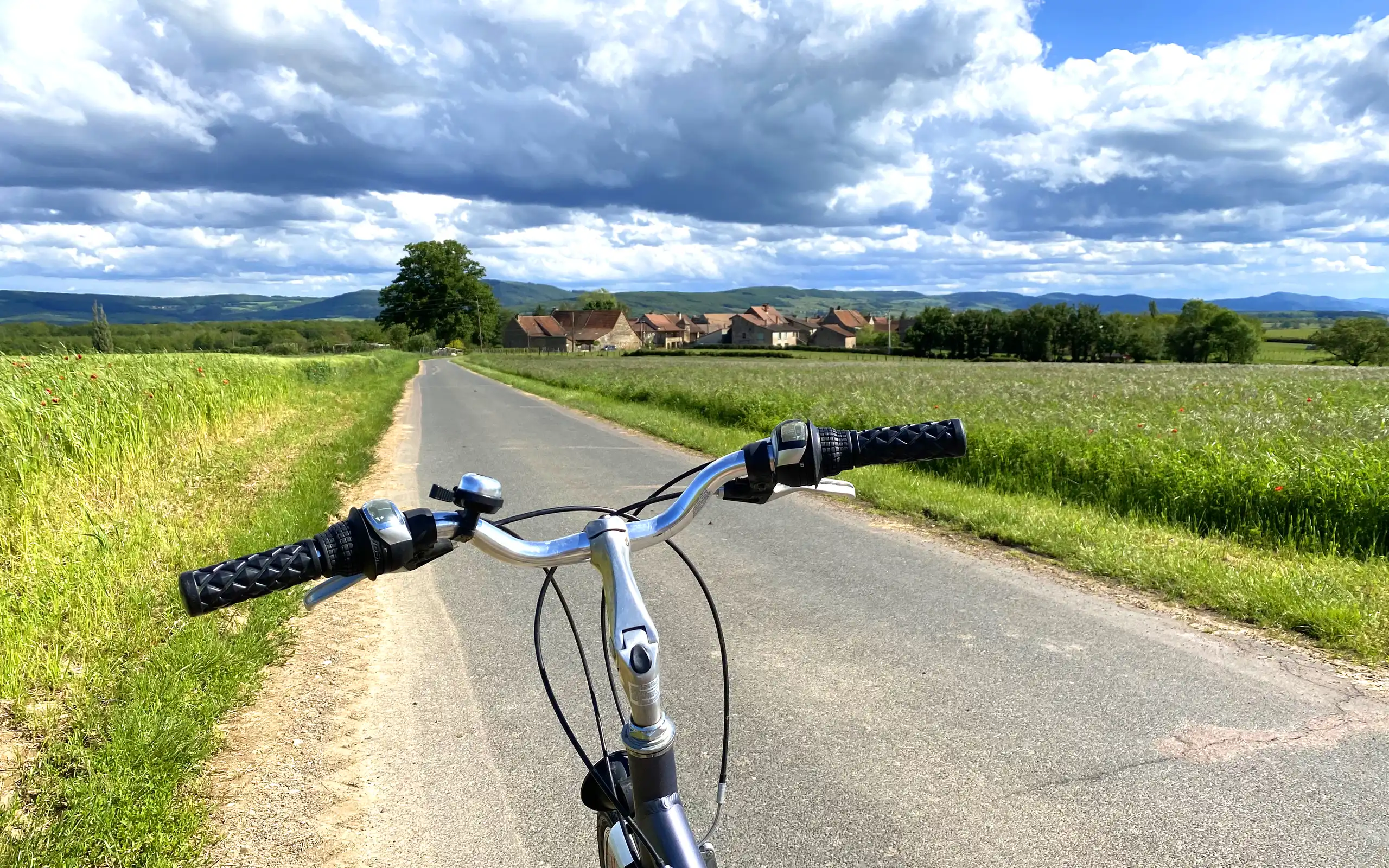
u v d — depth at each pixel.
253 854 2.92
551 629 5.29
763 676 4.50
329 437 14.44
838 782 3.43
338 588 1.25
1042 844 2.97
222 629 4.79
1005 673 4.49
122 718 3.55
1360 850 2.89
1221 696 4.15
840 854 2.94
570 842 3.02
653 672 1.21
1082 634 5.04
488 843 3.02
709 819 3.18
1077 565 6.37
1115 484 8.56
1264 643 4.82
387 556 1.19
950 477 10.55
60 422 7.84
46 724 3.65
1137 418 12.84
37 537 6.11
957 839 3.02
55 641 4.41
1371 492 6.66
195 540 6.46
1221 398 17.78
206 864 2.83
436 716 4.05
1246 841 2.96
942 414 14.09
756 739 3.80
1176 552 6.44
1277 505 7.08
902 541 7.39
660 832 1.25
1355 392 19.61
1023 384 24.47
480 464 12.09
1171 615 5.35
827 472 1.36
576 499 9.45
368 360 49.59
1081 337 99.62
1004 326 105.31
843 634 5.12
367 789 3.38
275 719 3.98
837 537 7.55
